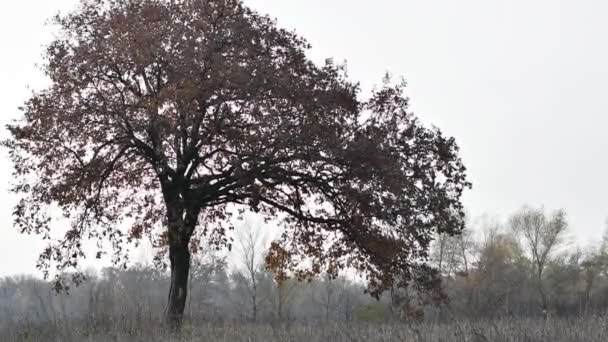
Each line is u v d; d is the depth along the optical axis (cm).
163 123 1703
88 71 1816
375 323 1603
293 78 1827
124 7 1909
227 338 1328
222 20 1862
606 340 1124
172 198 1919
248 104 1778
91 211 1922
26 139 1850
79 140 1861
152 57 1764
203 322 1622
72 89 1838
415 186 1908
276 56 1912
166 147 1777
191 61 1723
